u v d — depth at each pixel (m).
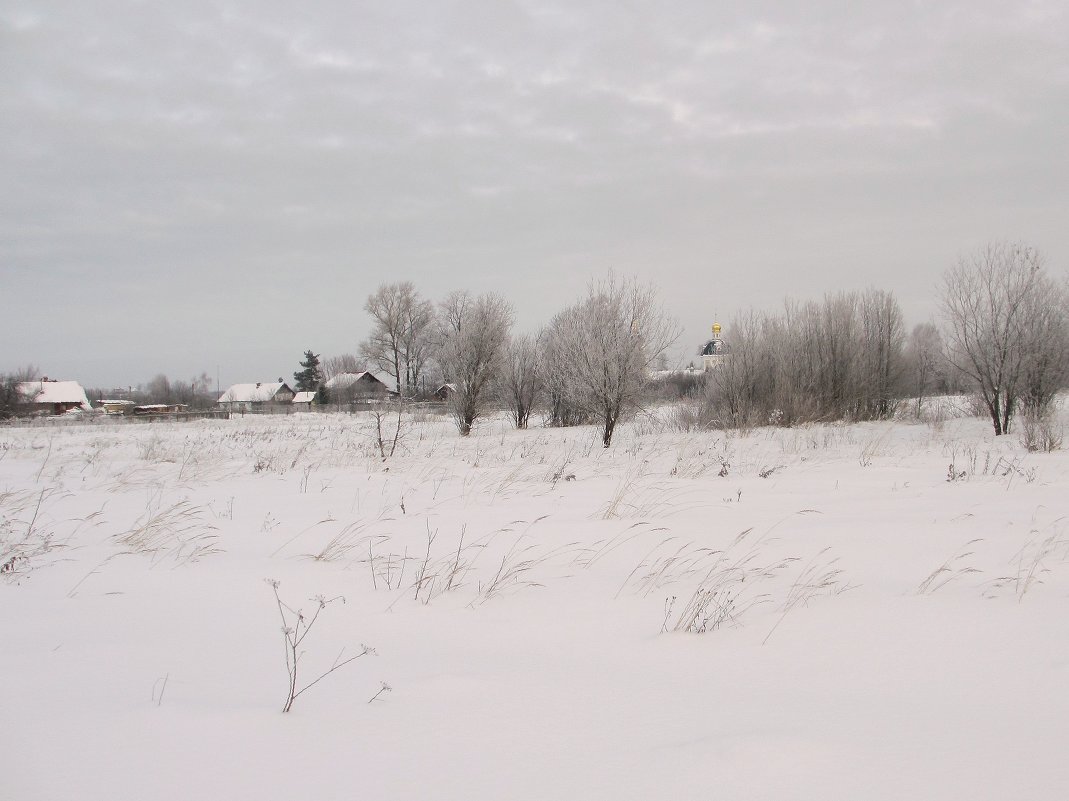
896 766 2.17
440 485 10.48
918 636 3.50
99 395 97.12
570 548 5.92
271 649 3.46
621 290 20.56
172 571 5.24
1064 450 15.01
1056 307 20.72
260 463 13.35
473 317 25.53
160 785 2.07
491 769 2.19
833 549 5.63
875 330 27.42
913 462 13.48
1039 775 2.10
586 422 25.78
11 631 3.75
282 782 2.10
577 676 3.07
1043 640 3.36
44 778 2.11
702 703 2.74
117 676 3.04
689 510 7.86
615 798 2.00
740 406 24.11
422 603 4.37
